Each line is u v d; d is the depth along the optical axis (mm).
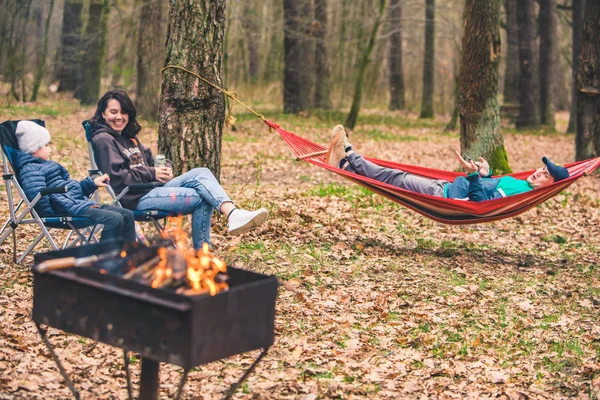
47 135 6262
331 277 6785
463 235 9039
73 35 23000
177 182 6379
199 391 4480
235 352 3469
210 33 7645
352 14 31922
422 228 9242
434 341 5512
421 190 7734
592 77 14828
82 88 22781
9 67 21188
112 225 5836
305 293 6281
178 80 7629
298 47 27953
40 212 6211
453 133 26781
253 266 6699
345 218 9234
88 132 6453
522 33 29922
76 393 3986
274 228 8258
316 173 14039
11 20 21203
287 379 4703
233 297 3396
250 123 23859
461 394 4715
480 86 12609
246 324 3506
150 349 3328
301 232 8289
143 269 3631
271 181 12773
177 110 7676
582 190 12969
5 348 4727
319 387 4574
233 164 14836
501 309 6285
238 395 4441
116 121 6398
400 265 7355
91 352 4883
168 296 3236
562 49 36438
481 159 7887
